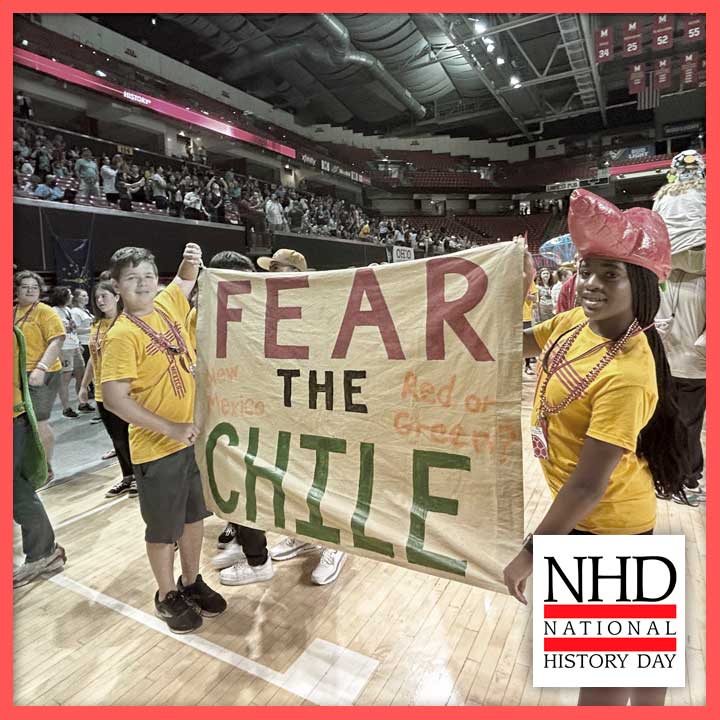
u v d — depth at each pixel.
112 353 1.68
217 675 1.68
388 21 13.77
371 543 1.51
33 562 2.31
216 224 10.01
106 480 3.51
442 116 21.03
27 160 8.30
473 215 23.59
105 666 1.74
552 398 1.13
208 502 1.94
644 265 1.01
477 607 1.99
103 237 7.96
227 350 1.88
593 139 22.48
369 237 15.78
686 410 2.68
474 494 1.36
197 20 12.97
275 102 19.03
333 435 1.63
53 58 10.45
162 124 13.62
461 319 1.38
